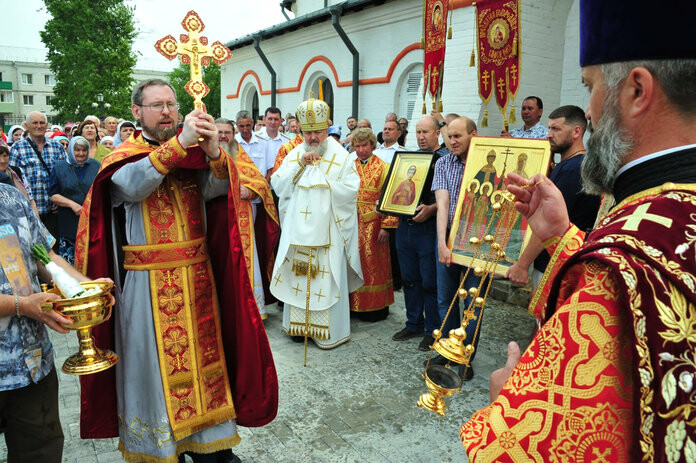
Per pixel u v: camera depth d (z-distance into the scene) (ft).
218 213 8.47
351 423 10.17
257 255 16.46
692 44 2.20
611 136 2.50
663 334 2.01
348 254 14.40
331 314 13.96
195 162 7.61
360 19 33.40
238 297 8.28
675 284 2.05
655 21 2.24
